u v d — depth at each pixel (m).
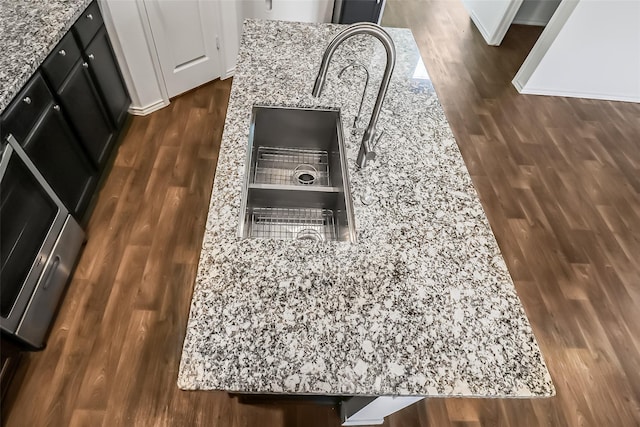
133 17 2.23
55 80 1.68
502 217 2.46
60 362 1.62
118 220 2.10
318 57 1.64
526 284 2.14
